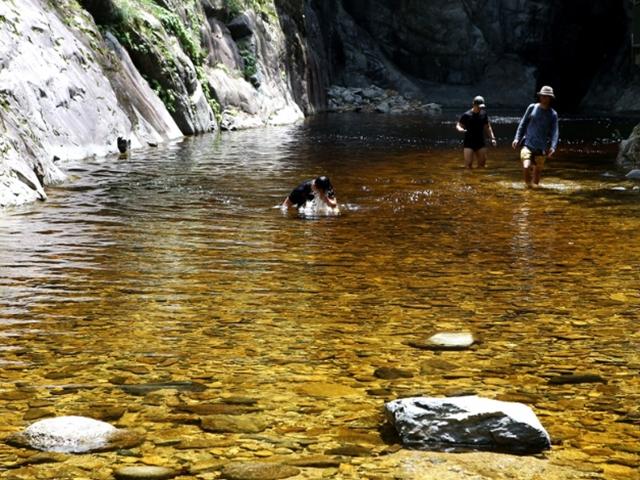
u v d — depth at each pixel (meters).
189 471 3.21
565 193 12.28
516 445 3.44
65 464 3.25
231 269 6.87
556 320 5.48
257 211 10.07
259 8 30.97
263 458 3.33
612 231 8.98
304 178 13.37
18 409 3.81
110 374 4.32
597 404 3.98
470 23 48.12
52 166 12.12
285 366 4.49
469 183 13.49
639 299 6.05
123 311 5.53
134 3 21.23
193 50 23.56
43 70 14.59
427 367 4.50
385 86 47.00
